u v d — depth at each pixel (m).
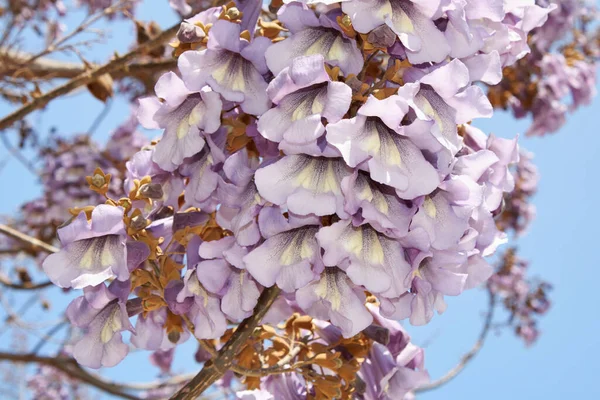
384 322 0.78
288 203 0.65
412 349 0.78
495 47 0.71
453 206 0.67
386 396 0.77
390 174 0.63
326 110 0.64
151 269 0.70
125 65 1.06
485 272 0.71
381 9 0.65
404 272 0.66
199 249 0.69
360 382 0.76
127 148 1.68
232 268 0.70
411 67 0.66
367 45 0.67
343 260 0.65
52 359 1.77
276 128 0.65
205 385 0.73
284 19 0.67
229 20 0.70
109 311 0.70
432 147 0.64
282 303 0.75
